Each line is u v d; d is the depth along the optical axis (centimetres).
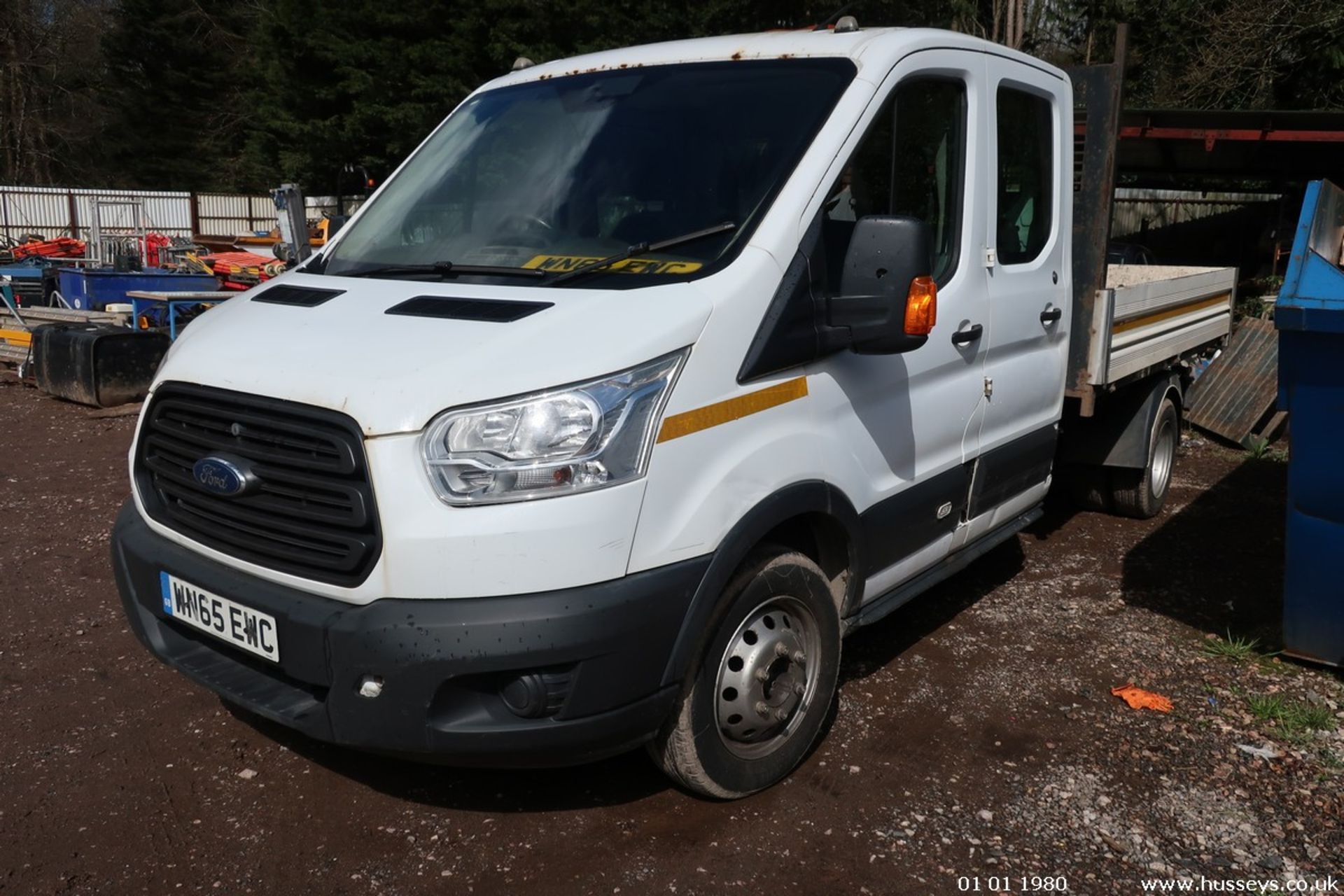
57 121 4591
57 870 315
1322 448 415
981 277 427
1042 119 480
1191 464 837
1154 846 334
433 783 362
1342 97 2033
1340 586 429
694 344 299
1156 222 2373
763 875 317
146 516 341
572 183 371
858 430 363
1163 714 416
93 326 1147
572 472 277
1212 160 1841
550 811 346
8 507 688
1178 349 664
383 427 274
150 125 4544
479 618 272
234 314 350
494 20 2617
